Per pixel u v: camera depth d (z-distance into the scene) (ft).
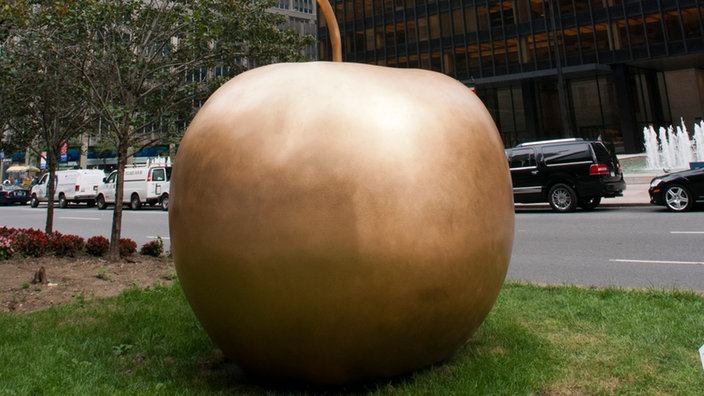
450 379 10.39
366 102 9.43
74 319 16.47
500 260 10.24
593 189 48.96
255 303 9.05
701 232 33.17
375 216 8.69
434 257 8.99
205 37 27.07
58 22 25.29
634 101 143.54
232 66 31.81
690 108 150.71
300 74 10.02
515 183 53.16
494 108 157.48
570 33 144.87
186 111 29.63
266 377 10.70
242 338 9.69
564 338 13.07
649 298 16.96
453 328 9.91
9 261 27.84
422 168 9.11
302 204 8.71
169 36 28.25
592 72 142.31
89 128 36.06
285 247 8.71
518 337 13.12
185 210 9.78
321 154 8.88
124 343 13.92
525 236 36.42
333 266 8.64
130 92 27.30
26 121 35.86
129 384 10.76
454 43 158.71
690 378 10.28
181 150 10.54
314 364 9.53
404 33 166.30
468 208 9.43
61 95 32.04
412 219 8.86
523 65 149.79
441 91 10.43
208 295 9.59
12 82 28.71
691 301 16.30
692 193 44.16
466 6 156.87
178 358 12.59
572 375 10.62
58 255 30.14
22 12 23.94
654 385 10.06
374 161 8.89
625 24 138.51
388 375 10.15
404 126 9.34
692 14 130.72
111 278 23.59
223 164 9.38
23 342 13.83
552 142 52.08
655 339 12.65
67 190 104.99
